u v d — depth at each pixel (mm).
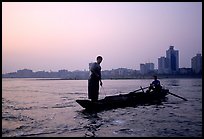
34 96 31328
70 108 18031
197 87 49906
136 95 18953
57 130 10344
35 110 16828
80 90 47469
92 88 14805
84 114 14664
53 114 14953
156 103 20078
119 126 11094
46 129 10539
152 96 20094
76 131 10141
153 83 21625
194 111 15594
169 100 22516
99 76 14805
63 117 13734
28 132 9984
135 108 16891
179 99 23312
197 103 20062
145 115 14078
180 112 15188
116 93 36188
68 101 23891
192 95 28531
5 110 16734
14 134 9625
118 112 15141
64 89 52281
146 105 18609
